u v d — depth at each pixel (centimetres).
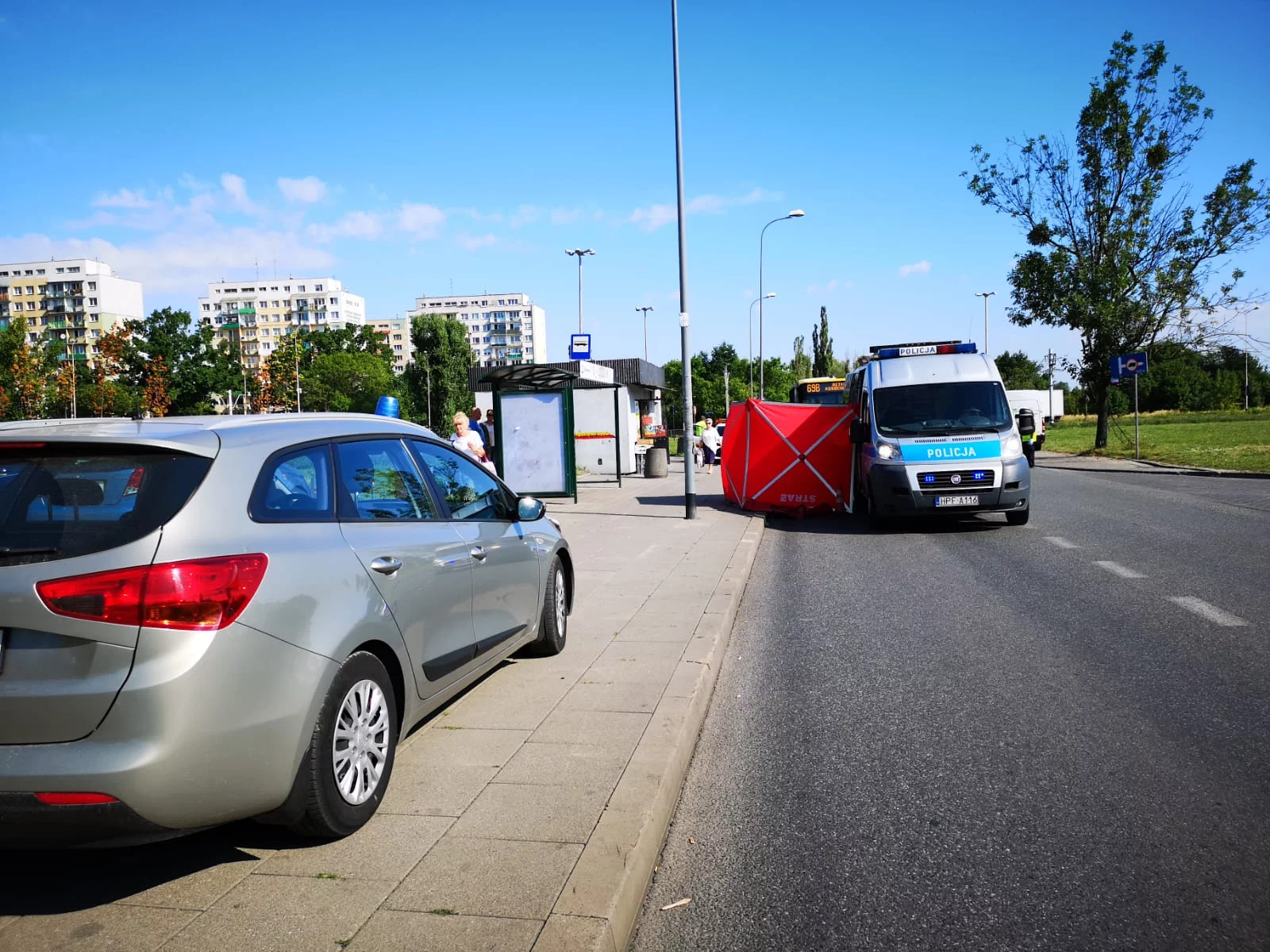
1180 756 450
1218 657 625
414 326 10325
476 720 500
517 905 300
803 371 9269
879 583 977
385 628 392
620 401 2978
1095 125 2891
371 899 308
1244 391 9319
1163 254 2936
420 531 452
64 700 294
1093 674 598
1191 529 1262
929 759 461
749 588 981
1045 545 1194
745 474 1736
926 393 1437
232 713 311
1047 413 5634
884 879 340
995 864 348
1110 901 319
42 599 297
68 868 340
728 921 314
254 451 359
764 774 450
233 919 298
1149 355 3020
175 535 311
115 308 16050
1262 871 336
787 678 622
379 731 385
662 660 620
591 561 1101
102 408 6203
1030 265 3053
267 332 17800
